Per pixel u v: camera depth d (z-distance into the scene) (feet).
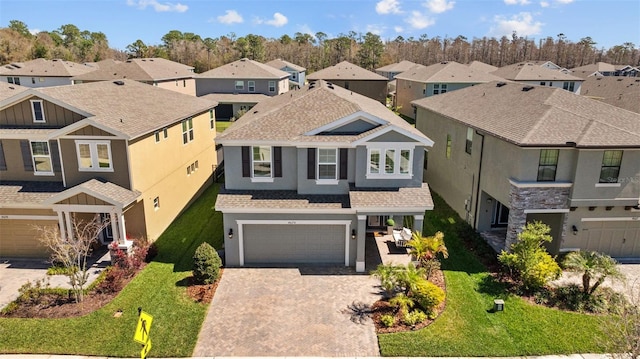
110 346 46.78
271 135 64.75
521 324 50.47
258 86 192.44
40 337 48.01
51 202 62.08
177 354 45.70
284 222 63.16
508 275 61.21
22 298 54.54
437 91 173.58
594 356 45.32
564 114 65.10
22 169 68.13
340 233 64.85
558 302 54.65
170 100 91.97
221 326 50.34
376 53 339.36
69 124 66.28
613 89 175.52
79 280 54.75
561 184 62.18
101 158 64.80
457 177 86.02
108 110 69.46
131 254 63.98
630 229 66.13
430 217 84.79
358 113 64.39
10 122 67.31
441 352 45.83
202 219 83.41
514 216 63.82
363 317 52.08
